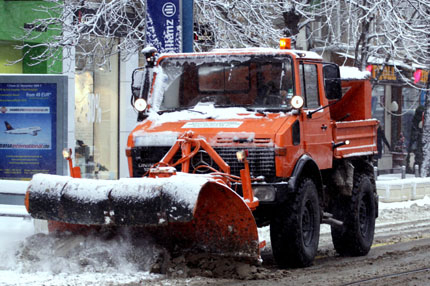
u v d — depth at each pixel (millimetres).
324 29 36406
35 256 11375
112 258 11148
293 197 11945
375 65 36406
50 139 17297
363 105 15422
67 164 17359
